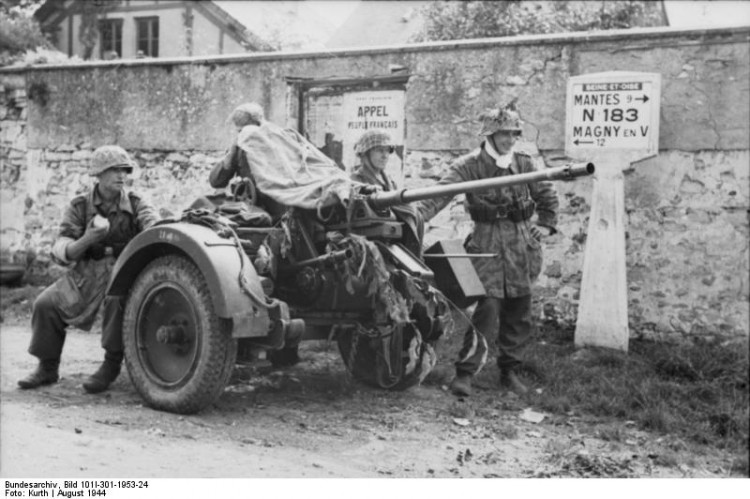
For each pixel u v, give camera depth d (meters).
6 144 12.70
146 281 6.46
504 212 7.22
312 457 5.38
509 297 7.24
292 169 6.79
